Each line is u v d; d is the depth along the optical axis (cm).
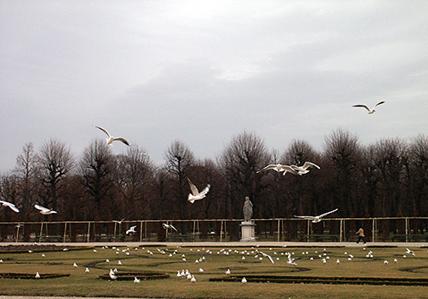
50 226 10712
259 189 10931
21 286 2666
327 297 2236
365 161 10769
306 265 4062
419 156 10612
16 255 5431
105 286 2634
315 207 10862
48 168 10794
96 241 10444
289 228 10494
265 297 2255
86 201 11056
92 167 10769
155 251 6159
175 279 3005
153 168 13200
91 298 2328
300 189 10656
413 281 2800
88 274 3359
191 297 2295
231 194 11394
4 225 10544
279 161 11325
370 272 3431
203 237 10806
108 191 11181
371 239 9619
